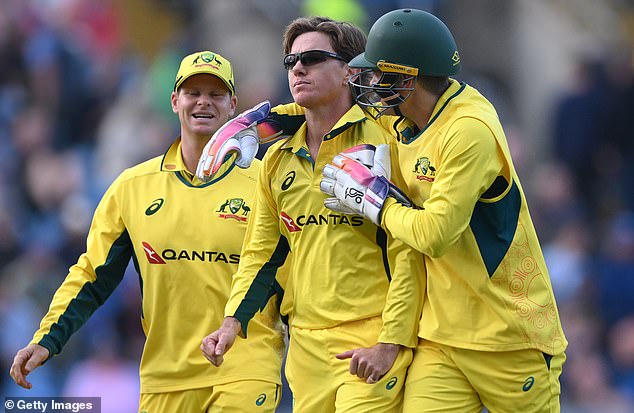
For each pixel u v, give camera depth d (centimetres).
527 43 5306
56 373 3684
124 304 3791
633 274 4353
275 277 2183
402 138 2028
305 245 2095
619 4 5544
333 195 2019
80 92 5062
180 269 2230
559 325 2031
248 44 5138
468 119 1922
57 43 5088
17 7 5266
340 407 2048
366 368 1997
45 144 4938
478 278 1958
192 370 2223
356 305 2067
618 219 4809
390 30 1956
